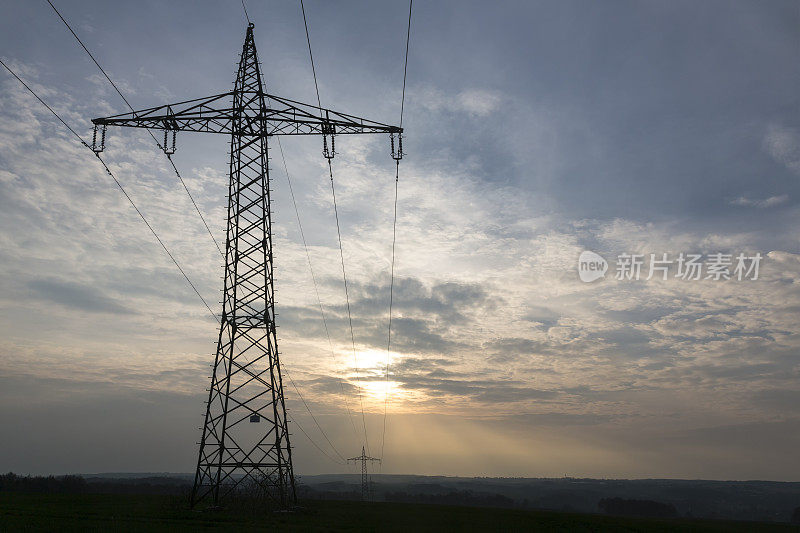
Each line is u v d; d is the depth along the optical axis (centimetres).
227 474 4300
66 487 10800
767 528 6366
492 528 4591
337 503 7262
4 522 3575
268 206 4425
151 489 12088
